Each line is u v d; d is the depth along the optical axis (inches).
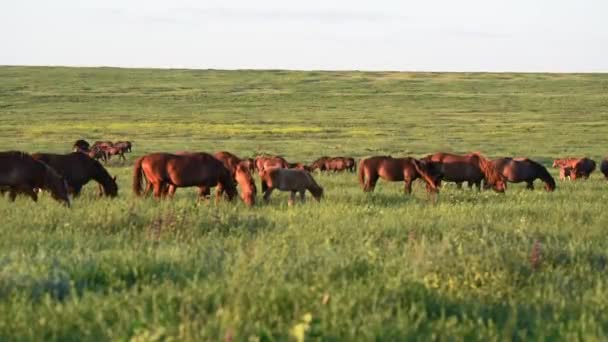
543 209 1599.4
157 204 1612.9
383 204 1788.9
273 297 650.8
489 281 772.0
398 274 759.1
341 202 1776.6
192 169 1822.1
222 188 1866.4
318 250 968.9
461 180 2397.9
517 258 878.4
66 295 701.3
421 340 567.2
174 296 666.2
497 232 1232.2
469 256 848.3
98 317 604.7
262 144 5984.3
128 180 2684.5
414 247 965.2
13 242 1072.8
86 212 1381.6
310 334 557.6
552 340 596.7
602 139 6648.6
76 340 572.4
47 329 584.7
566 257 961.5
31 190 1670.8
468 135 6948.8
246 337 555.8
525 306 689.0
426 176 2217.0
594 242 1156.5
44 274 757.9
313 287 687.1
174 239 1135.0
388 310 627.2
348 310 623.8
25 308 629.6
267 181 1892.2
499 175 2311.8
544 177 2546.8
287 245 1013.8
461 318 658.2
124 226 1262.3
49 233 1157.1
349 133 7086.6
